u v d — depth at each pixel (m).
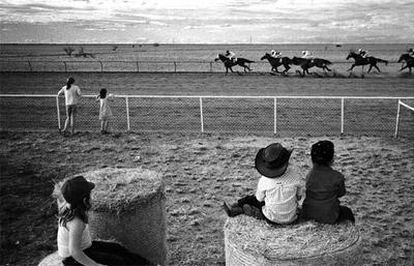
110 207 5.61
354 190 10.79
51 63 41.12
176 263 7.92
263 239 4.54
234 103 21.36
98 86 26.55
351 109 20.03
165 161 12.95
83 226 4.29
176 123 17.67
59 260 4.96
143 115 19.08
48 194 10.73
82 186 4.28
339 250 4.39
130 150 13.96
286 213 4.68
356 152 13.43
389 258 8.02
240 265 4.55
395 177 11.59
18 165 12.62
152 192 5.88
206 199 10.48
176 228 9.15
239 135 15.58
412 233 8.87
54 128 17.06
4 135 15.60
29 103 21.84
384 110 19.83
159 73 32.03
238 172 12.07
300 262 4.31
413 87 25.56
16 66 38.34
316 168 4.75
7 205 10.07
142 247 5.90
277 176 4.62
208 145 14.34
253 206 4.98
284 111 19.67
